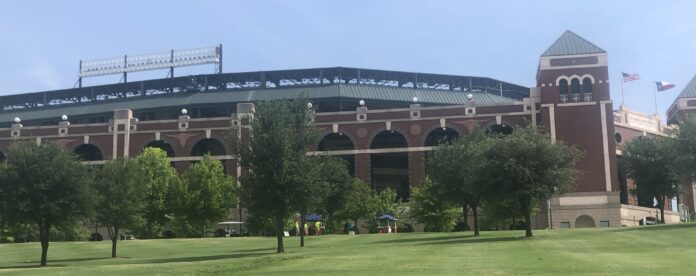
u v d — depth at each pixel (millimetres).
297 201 41594
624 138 95812
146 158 79188
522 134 49156
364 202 81125
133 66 122625
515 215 55500
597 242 39438
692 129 55188
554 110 84625
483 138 56562
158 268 30812
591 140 83188
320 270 25188
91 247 57375
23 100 120938
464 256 30547
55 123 112188
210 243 59094
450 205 66000
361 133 92688
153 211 76375
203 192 76000
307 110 43219
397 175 103500
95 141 96875
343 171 57375
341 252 37062
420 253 33156
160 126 96062
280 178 40562
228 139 42844
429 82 112375
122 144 95938
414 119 91750
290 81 111625
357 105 103875
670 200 97938
